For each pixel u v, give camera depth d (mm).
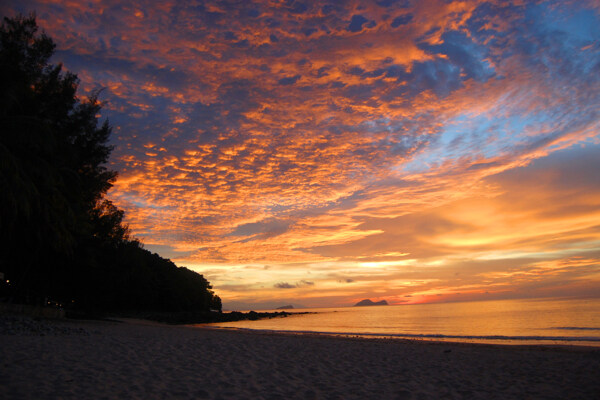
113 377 6859
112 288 40000
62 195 19859
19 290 24219
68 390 5730
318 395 6723
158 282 65938
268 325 50469
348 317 87312
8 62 18094
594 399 6898
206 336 17391
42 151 19203
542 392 7434
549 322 42812
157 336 15594
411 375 9062
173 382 6906
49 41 20516
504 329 34938
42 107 20719
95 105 23609
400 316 81062
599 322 40312
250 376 8039
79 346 10195
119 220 30203
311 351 13156
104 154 23922
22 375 6363
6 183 15789
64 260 23672
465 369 10078
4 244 19859
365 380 8281
